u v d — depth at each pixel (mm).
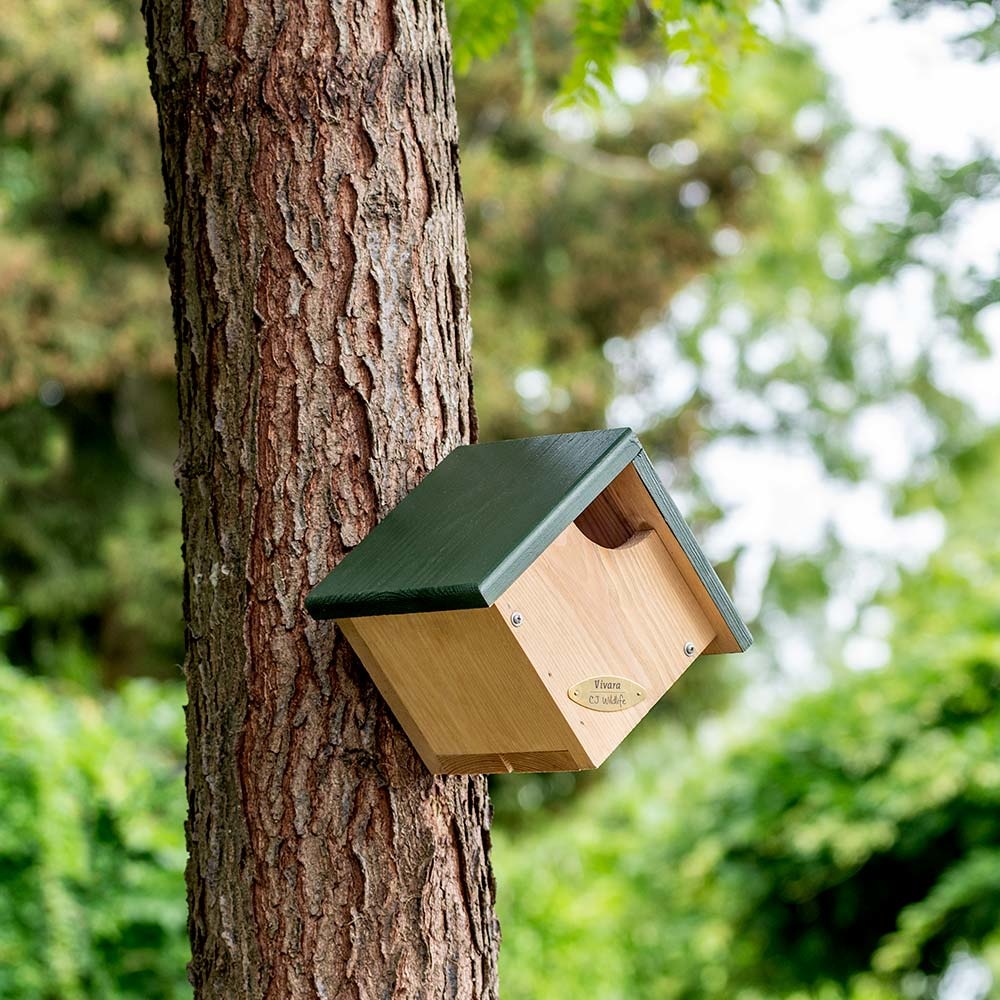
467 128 13281
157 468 13102
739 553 16281
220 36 2580
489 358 12727
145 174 11672
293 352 2527
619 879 7223
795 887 6570
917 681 6398
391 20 2623
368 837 2459
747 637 2797
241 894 2455
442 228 2666
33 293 11305
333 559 2492
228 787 2484
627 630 2594
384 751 2496
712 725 8383
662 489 2623
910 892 6449
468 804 2611
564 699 2430
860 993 6520
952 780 5953
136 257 12070
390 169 2594
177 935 4934
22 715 4883
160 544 12492
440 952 2494
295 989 2416
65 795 4688
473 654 2393
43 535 12336
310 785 2451
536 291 13328
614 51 3689
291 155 2555
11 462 11734
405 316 2586
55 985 4562
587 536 2775
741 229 13781
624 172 13531
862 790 6305
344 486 2512
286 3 2570
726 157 13414
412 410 2576
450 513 2422
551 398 13539
